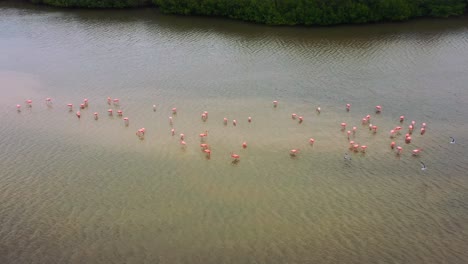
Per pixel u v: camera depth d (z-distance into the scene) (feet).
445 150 161.89
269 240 124.26
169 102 198.90
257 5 300.40
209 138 171.01
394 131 172.96
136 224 130.52
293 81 216.74
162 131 176.65
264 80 218.59
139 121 184.24
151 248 122.21
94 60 245.86
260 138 170.50
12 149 167.73
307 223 129.80
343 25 298.15
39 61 245.45
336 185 145.38
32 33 289.94
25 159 161.68
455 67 228.43
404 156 159.12
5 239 126.11
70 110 194.18
